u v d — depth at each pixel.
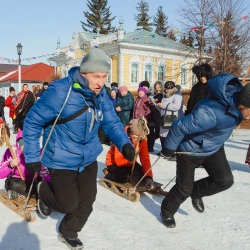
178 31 13.74
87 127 2.71
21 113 3.76
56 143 2.71
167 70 27.56
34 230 3.30
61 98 2.58
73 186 2.79
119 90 8.65
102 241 3.11
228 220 3.70
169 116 6.97
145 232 3.33
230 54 19.47
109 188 4.79
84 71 2.51
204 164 3.33
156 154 7.79
